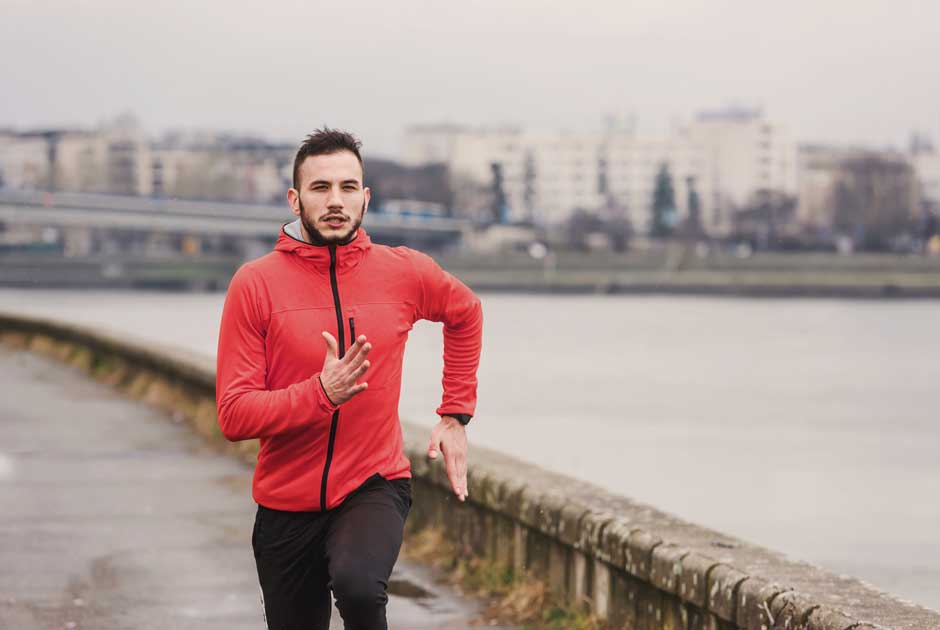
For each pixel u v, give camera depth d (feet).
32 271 449.48
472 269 463.83
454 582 23.15
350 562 12.85
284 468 13.50
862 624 13.66
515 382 162.09
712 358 206.90
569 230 584.81
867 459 94.73
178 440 41.93
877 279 445.78
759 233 597.52
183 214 404.77
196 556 25.08
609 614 19.02
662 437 107.65
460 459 14.83
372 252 13.80
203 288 452.35
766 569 16.01
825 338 259.19
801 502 71.05
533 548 21.54
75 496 31.73
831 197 649.61
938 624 13.65
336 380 12.77
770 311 367.25
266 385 13.57
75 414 48.65
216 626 20.20
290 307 13.38
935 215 628.28
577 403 136.56
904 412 134.10
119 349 60.75
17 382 60.80
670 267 464.65
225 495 31.99
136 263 448.65
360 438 13.55
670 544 17.43
